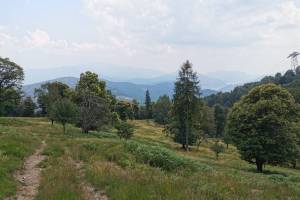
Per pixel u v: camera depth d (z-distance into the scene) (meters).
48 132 77.69
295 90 118.88
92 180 18.11
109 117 87.25
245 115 50.75
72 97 105.56
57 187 16.06
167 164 26.62
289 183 27.84
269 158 49.62
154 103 196.62
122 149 30.00
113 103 119.25
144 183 17.34
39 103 129.25
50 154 28.12
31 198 15.23
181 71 87.06
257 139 49.41
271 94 52.50
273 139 49.56
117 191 15.55
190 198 14.80
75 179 18.52
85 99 86.25
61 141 41.41
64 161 24.47
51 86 118.38
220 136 142.50
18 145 28.62
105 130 94.88
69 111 80.62
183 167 26.53
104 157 27.48
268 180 29.05
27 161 24.17
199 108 88.12
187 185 17.67
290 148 50.12
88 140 42.22
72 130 89.69
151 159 27.12
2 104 101.62
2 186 15.81
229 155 88.31
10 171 19.41
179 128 89.88
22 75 102.25
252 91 53.66
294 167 71.38
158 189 16.14
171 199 14.41
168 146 91.88
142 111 193.12
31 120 110.06
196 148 97.25
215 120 141.50
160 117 172.38
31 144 32.88
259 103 50.00
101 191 16.56
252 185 22.45
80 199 14.55
